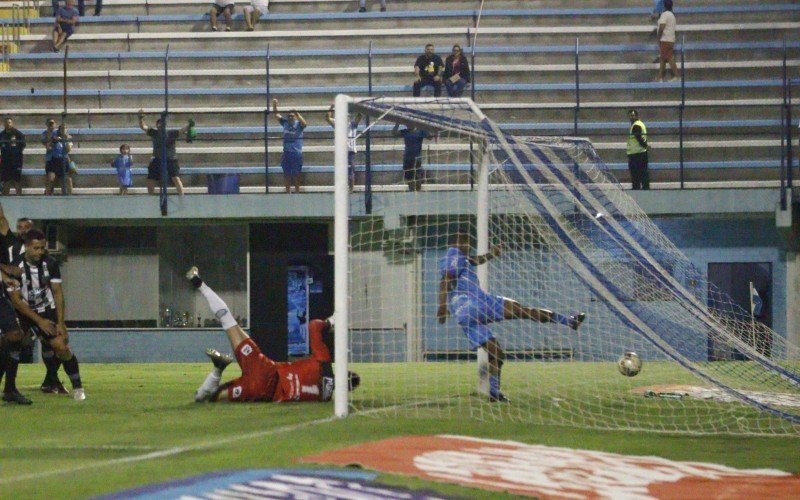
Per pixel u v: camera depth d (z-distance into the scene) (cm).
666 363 2528
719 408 1593
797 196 3353
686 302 2075
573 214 2272
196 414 1472
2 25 4594
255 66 4291
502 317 1636
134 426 1340
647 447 1187
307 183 3809
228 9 4506
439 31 4369
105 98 4112
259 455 1064
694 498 873
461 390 1909
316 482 879
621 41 4331
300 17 4528
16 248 1689
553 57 4225
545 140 2000
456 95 3788
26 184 3881
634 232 2519
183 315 3631
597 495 872
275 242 3634
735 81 4031
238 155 3909
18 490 862
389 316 3234
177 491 834
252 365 1620
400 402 1630
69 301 3641
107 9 4716
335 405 1449
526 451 1108
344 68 4200
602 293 1705
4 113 3641
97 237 3641
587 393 1825
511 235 2256
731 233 3459
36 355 3397
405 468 960
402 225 3222
